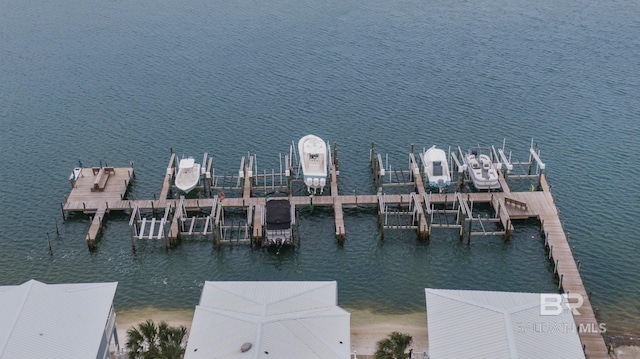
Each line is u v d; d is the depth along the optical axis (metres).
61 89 120.94
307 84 121.44
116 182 89.88
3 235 82.19
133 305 71.19
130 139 104.00
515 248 78.62
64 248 79.88
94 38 144.12
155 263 77.25
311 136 96.31
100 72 127.94
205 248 79.44
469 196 85.69
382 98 115.50
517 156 97.19
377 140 102.38
